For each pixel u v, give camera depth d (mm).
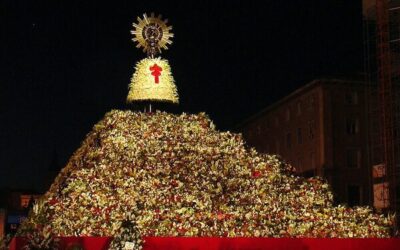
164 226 33875
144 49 52312
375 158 73125
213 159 43969
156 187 38656
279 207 37969
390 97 57250
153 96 51062
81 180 38688
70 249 28641
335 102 91938
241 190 40281
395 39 58031
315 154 92750
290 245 33562
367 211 39062
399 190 55750
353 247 34156
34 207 32344
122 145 44438
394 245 34531
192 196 37531
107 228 32844
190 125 49156
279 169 44344
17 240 29594
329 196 41688
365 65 67750
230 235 34125
